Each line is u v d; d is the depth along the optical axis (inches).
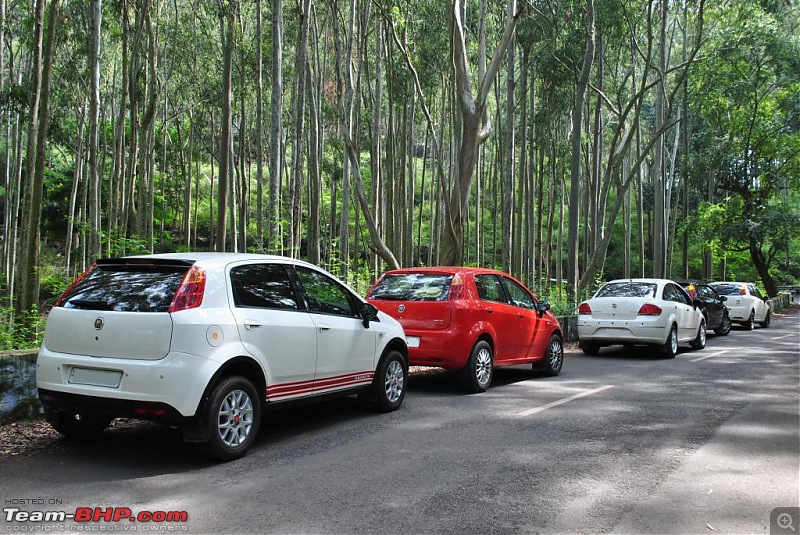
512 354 357.7
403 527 145.9
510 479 182.9
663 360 480.7
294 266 239.1
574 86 888.9
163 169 1286.9
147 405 181.6
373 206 768.9
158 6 822.5
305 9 605.0
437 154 556.7
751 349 563.8
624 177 1285.7
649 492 173.2
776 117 1117.1
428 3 749.3
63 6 722.8
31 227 407.8
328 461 199.0
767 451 215.8
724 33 741.3
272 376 212.4
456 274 327.6
